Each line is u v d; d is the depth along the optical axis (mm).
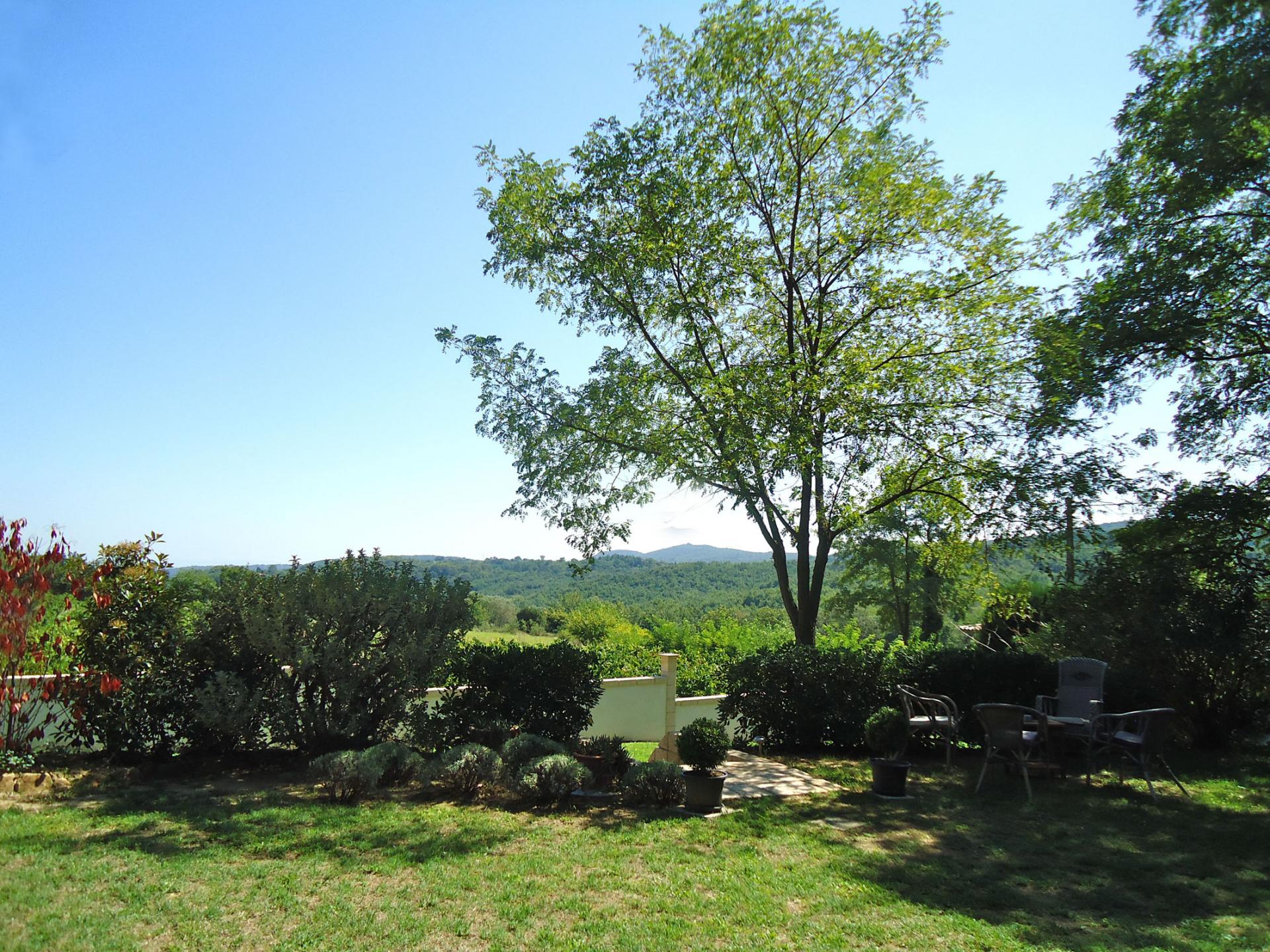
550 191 12203
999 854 5750
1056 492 11016
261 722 7539
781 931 4148
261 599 7645
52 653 7078
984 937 4184
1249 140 11516
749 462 10883
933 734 9945
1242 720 11047
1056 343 11219
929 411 11234
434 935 3863
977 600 19703
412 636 7930
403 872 4734
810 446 10812
